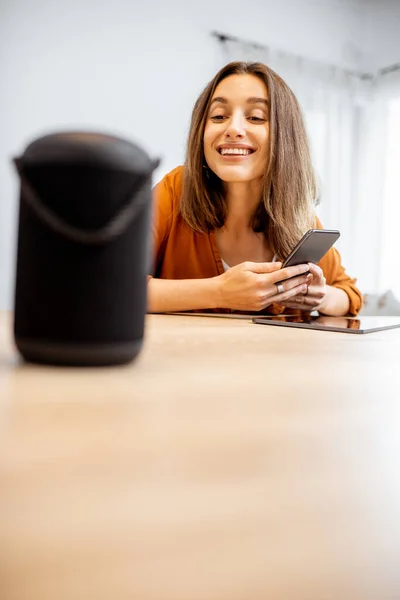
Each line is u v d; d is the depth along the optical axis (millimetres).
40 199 372
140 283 410
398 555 149
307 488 190
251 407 319
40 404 303
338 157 4207
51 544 139
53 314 390
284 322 949
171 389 363
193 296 1237
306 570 137
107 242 380
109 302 393
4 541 140
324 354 588
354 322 1039
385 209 4227
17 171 382
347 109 4273
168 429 263
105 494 175
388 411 324
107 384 366
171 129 3691
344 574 137
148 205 407
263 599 124
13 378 371
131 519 156
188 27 3711
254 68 1568
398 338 801
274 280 1218
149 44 3588
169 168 3689
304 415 305
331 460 225
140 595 121
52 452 218
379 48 4406
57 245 379
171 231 1655
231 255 1711
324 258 1654
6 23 3168
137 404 313
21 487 177
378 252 4242
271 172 1566
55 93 3312
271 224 1633
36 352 402
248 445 241
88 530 148
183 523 156
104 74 3453
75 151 366
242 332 808
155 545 141
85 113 3404
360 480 202
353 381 425
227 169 1532
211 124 1562
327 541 152
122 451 224
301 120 1629
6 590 119
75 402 312
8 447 223
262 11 3965
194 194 1612
